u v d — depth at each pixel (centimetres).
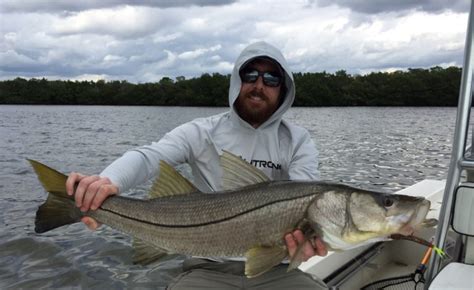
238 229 101
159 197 107
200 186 132
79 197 100
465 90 104
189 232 104
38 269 227
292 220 99
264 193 102
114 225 105
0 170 509
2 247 254
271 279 116
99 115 1889
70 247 254
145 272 223
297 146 133
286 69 128
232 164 108
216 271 119
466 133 104
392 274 163
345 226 97
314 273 138
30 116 1845
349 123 1348
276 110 133
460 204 102
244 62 126
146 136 972
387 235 97
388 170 535
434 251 102
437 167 556
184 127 132
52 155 665
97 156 655
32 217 311
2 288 210
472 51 105
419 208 96
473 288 89
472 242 103
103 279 217
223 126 131
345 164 580
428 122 1395
